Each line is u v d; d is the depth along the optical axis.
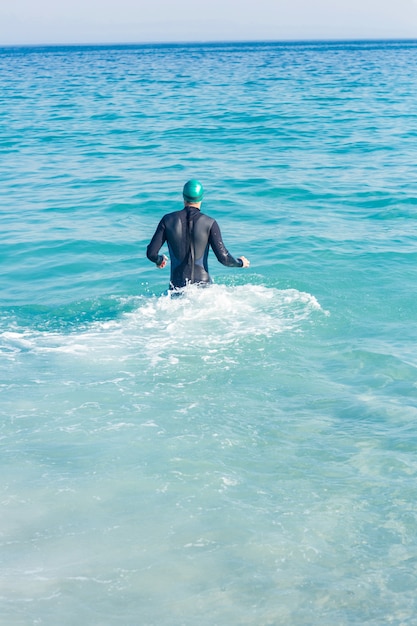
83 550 3.68
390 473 4.41
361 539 3.79
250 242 10.05
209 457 4.57
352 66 68.69
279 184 14.05
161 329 6.70
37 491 4.19
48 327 6.88
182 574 3.51
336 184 14.05
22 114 28.39
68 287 8.38
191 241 7.27
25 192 13.91
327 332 6.69
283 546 3.72
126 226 11.20
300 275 8.53
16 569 3.54
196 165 16.41
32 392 5.47
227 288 7.61
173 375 5.77
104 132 22.69
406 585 3.45
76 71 67.94
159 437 4.81
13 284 8.55
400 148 18.53
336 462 4.54
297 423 5.04
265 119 25.20
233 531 3.84
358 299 7.67
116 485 4.25
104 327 6.79
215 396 5.43
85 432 4.88
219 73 58.38
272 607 3.29
